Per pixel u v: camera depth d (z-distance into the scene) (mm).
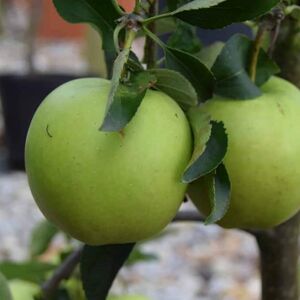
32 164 427
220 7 419
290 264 587
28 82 2379
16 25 4863
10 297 542
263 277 594
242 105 470
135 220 423
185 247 2033
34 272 674
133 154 411
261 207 473
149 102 424
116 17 450
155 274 1868
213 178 426
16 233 2076
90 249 518
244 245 2059
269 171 463
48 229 704
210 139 427
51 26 3986
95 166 409
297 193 474
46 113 425
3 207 2252
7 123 2424
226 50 475
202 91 455
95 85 435
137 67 424
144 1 438
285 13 480
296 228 579
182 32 492
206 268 1917
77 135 412
